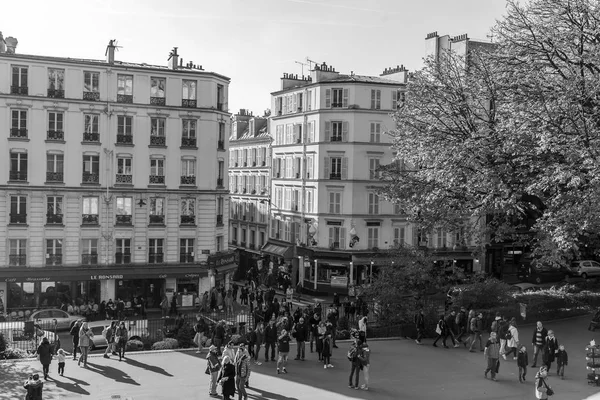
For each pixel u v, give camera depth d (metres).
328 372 28.38
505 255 66.88
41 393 22.45
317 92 65.38
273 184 74.81
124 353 31.28
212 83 57.19
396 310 37.59
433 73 42.53
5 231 51.25
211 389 24.59
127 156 54.56
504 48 38.06
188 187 56.53
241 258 82.75
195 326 34.12
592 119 32.47
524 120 33.38
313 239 65.00
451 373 28.80
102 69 53.53
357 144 63.31
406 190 43.75
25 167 51.72
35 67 51.78
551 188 35.91
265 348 31.80
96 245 53.84
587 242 40.62
